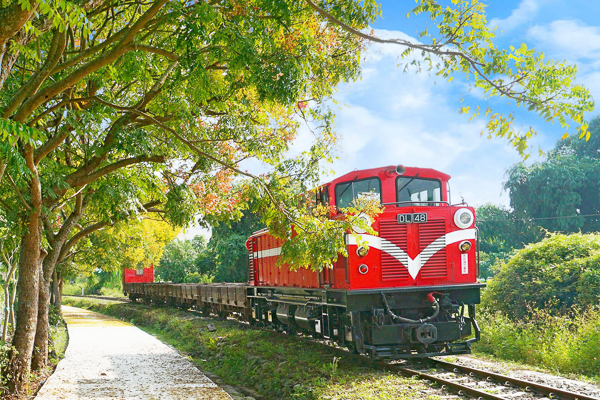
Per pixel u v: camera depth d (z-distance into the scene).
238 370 12.25
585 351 9.88
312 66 8.87
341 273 10.61
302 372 9.96
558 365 9.96
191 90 8.86
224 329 17.41
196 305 26.48
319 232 8.60
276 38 7.90
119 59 8.66
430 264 10.56
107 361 12.87
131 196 9.67
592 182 34.66
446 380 8.51
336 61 9.57
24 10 5.12
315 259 8.70
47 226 11.94
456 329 10.30
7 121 4.73
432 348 10.61
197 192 11.52
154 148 10.05
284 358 11.47
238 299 19.02
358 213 8.98
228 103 10.30
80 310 37.50
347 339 10.70
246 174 9.01
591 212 35.84
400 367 9.73
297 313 13.34
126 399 8.86
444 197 11.45
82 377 10.81
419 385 8.50
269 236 15.74
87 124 8.98
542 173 35.75
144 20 6.30
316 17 8.58
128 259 28.95
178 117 9.50
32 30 5.50
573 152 39.34
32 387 10.52
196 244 50.31
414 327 10.05
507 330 12.31
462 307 10.66
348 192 11.34
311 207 10.47
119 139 8.84
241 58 7.22
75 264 26.95
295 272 13.43
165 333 20.52
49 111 8.14
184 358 13.44
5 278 13.91
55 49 6.84
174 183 11.37
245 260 33.88
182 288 27.73
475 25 6.52
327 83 9.87
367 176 11.10
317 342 13.06
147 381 10.39
